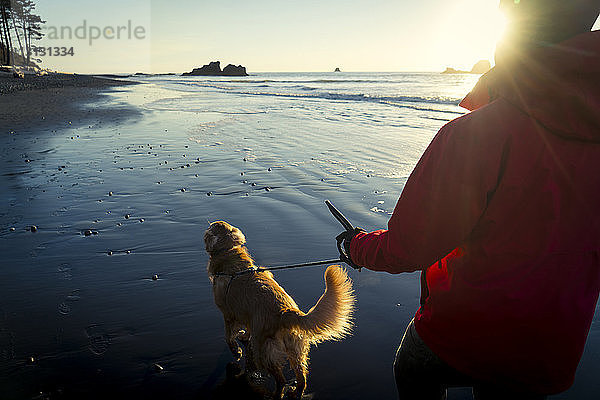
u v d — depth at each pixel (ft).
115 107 73.92
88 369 9.95
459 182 4.11
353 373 9.85
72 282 13.97
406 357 5.71
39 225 18.88
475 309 4.50
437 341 5.05
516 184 3.93
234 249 10.98
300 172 27.37
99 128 47.47
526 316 4.24
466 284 4.55
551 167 3.84
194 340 11.11
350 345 10.82
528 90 3.77
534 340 4.32
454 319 4.77
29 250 16.38
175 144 37.88
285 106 76.43
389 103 77.00
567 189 3.88
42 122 51.16
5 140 39.09
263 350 9.29
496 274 4.31
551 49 3.59
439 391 5.71
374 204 20.86
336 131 44.21
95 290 13.47
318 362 10.27
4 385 9.34
